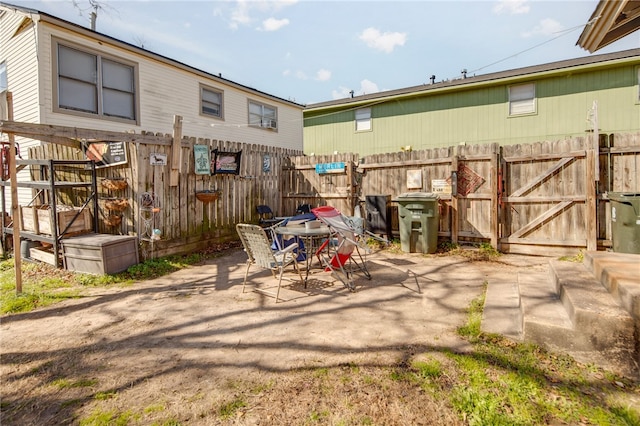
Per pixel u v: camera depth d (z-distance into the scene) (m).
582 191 5.68
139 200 5.73
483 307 3.56
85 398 2.24
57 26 7.67
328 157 8.22
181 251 6.44
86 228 5.98
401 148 13.80
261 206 8.17
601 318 2.45
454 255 6.20
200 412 2.08
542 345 2.67
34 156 7.83
